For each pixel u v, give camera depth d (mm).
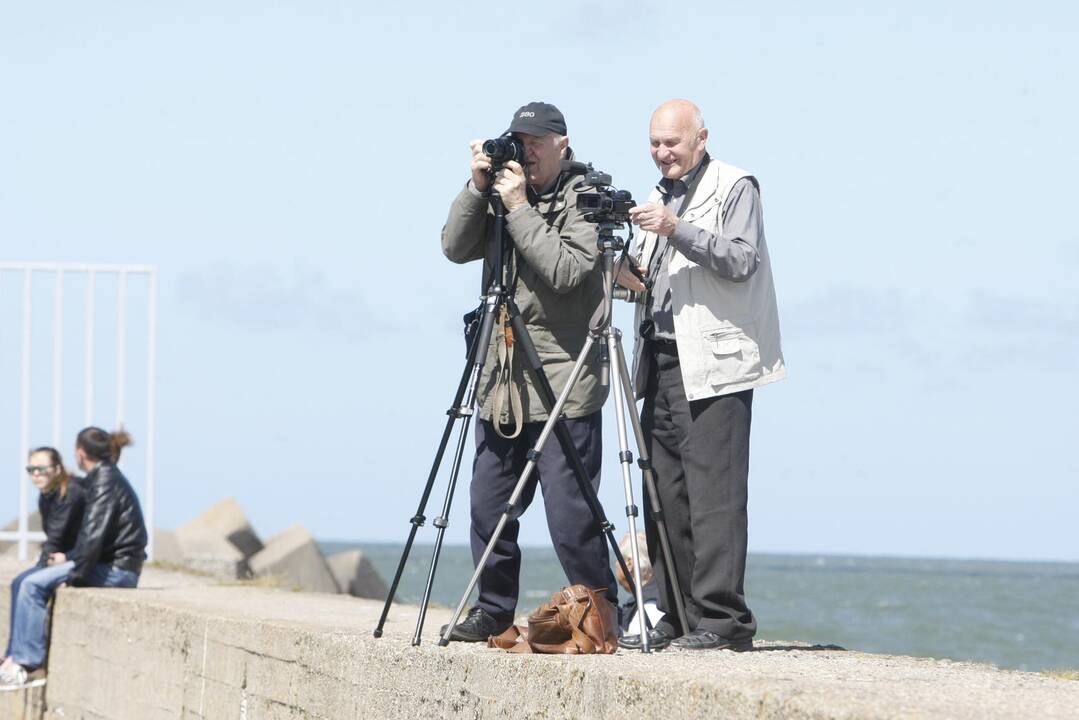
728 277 18844
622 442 18141
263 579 42438
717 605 19234
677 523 20094
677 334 19312
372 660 19688
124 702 30172
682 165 19812
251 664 24016
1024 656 110312
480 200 19047
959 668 18312
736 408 19281
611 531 18344
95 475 35594
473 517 19609
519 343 19109
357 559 65500
